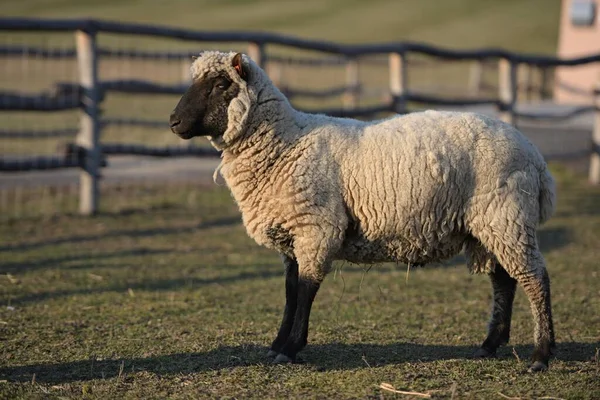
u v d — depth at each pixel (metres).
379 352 9.48
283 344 9.26
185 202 20.03
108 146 18.39
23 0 85.69
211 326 10.55
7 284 12.64
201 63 9.23
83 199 18.34
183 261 14.58
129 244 15.81
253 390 8.07
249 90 9.07
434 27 72.19
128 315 11.07
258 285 13.01
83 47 17.77
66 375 8.58
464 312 11.62
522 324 10.95
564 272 14.20
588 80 40.22
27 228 16.80
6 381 8.31
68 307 11.44
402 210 8.81
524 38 66.00
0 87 35.28
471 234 9.05
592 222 18.75
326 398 7.83
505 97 23.55
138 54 19.78
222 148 9.41
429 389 8.12
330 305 11.92
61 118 31.27
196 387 8.17
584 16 40.62
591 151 24.41
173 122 9.19
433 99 22.25
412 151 8.83
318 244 8.82
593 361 9.23
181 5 86.25
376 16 78.25
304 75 48.75
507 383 8.34
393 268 14.62
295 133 9.09
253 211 9.12
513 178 8.80
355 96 35.03
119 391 8.05
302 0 88.62
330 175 8.88
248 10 82.81
